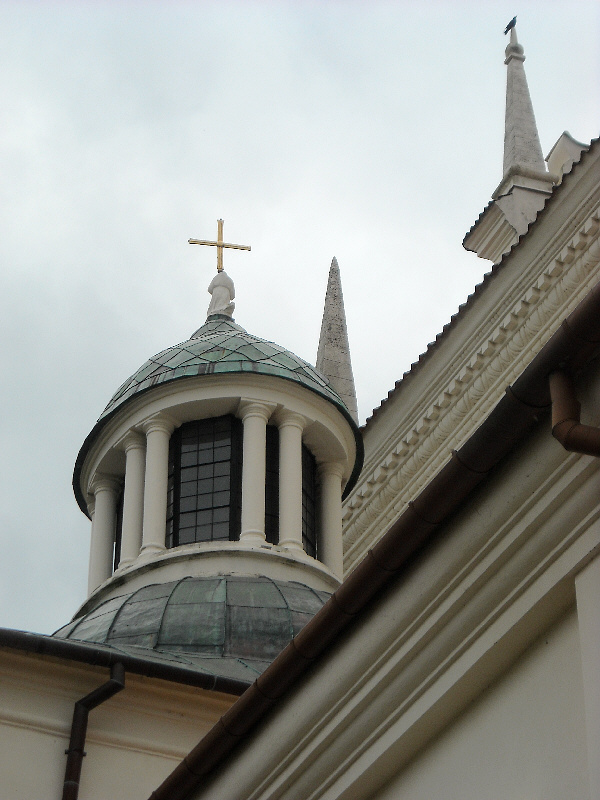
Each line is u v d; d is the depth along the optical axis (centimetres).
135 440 3109
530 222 3170
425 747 1495
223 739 1667
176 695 2308
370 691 1522
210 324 3425
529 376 1340
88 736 2242
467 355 3120
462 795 1420
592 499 1336
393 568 1483
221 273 3541
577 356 1320
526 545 1385
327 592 2875
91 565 3120
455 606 1441
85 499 3259
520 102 3672
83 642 2380
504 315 3000
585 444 1288
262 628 2619
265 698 1619
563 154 3500
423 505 1431
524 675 1393
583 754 1298
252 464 3019
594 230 2802
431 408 3228
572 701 1327
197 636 2588
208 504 3033
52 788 2178
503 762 1384
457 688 1436
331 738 1565
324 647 1570
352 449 3219
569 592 1355
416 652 1480
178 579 2834
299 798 1609
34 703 2228
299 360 3216
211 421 3112
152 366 3166
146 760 2258
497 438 1372
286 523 2986
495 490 1406
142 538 3002
